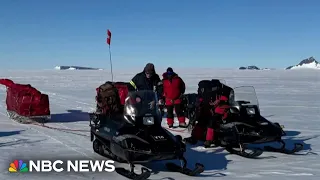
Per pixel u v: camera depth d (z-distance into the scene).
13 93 9.53
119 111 6.00
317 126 9.40
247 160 6.10
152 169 5.46
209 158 6.22
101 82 31.95
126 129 5.25
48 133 8.06
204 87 7.10
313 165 5.76
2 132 8.05
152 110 5.35
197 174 5.21
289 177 5.07
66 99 16.17
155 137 5.07
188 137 7.46
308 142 7.54
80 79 37.94
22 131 8.22
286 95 18.86
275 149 6.71
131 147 4.91
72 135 7.89
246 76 44.41
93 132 6.19
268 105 14.30
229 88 6.88
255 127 6.32
